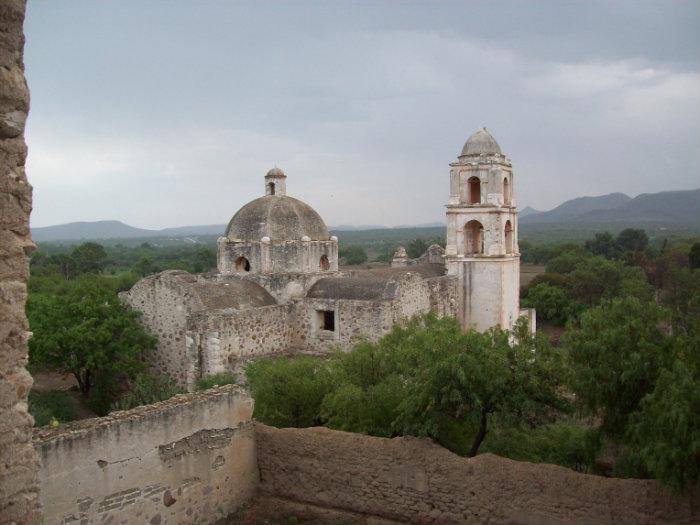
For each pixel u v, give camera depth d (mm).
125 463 19469
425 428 21250
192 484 21500
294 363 27891
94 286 38906
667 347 20875
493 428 23891
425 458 21094
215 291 37812
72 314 36844
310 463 22891
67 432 18188
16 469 9664
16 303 9703
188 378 34656
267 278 40406
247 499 23391
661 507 18172
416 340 27641
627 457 20453
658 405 18375
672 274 76750
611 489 18656
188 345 34562
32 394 36625
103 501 18922
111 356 36656
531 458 24188
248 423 23500
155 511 20359
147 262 120375
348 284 39969
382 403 24719
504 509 20016
